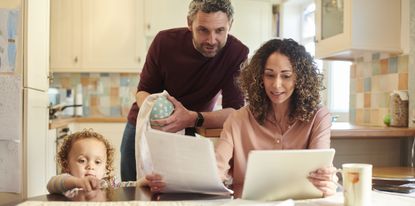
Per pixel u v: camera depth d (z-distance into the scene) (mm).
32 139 2029
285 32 3754
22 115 1912
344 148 1967
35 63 2084
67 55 3516
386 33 2090
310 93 1374
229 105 1840
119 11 3514
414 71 1989
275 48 1347
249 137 1409
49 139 2488
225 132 1422
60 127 2836
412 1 2016
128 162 1982
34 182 2082
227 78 1825
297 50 1351
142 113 1590
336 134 1768
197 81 1828
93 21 3512
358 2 2062
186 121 1641
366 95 2398
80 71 3539
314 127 1382
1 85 1878
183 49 1788
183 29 1835
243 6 3652
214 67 1798
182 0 3518
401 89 2082
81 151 1414
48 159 2453
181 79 1826
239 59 1802
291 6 3766
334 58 2490
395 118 2041
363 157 1983
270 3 3719
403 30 2080
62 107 3273
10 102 1882
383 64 2240
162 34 1840
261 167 968
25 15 1903
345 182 938
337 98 3234
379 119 2260
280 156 958
